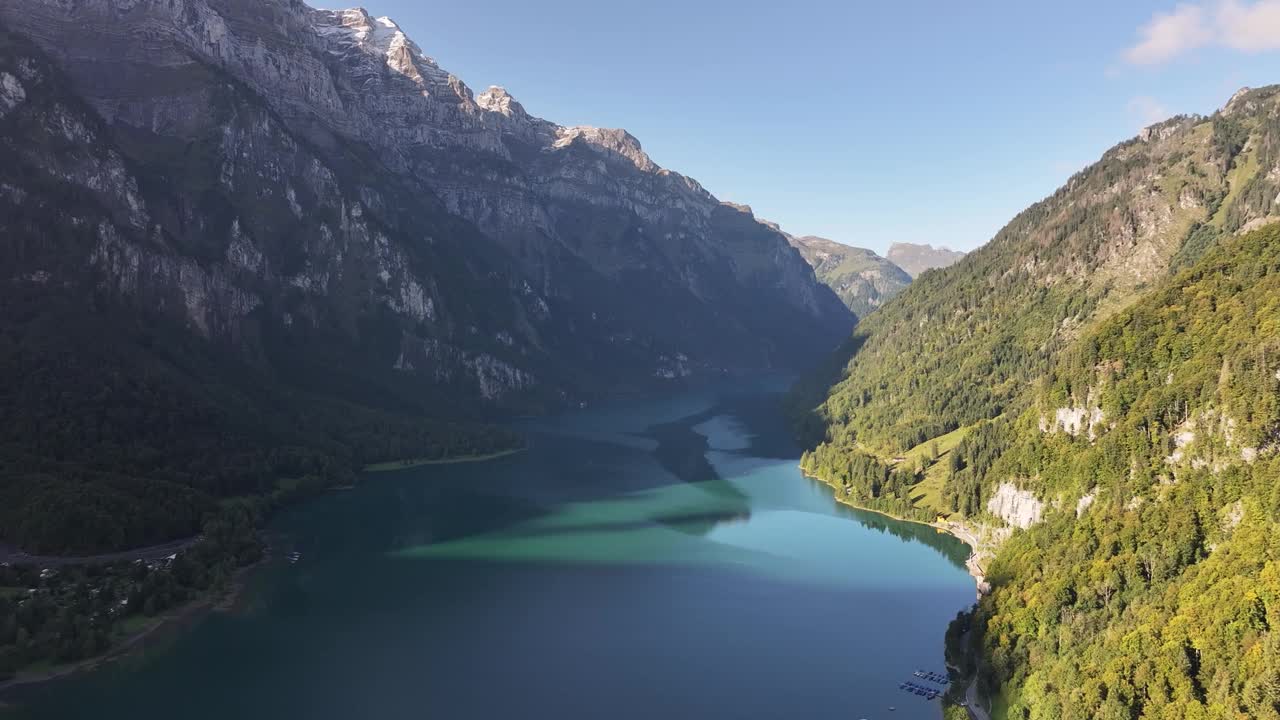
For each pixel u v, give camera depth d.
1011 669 138.00
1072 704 115.44
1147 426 168.38
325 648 173.38
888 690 153.50
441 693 153.62
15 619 164.00
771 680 158.00
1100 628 130.12
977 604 169.12
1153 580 133.00
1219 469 145.00
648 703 149.25
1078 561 151.00
